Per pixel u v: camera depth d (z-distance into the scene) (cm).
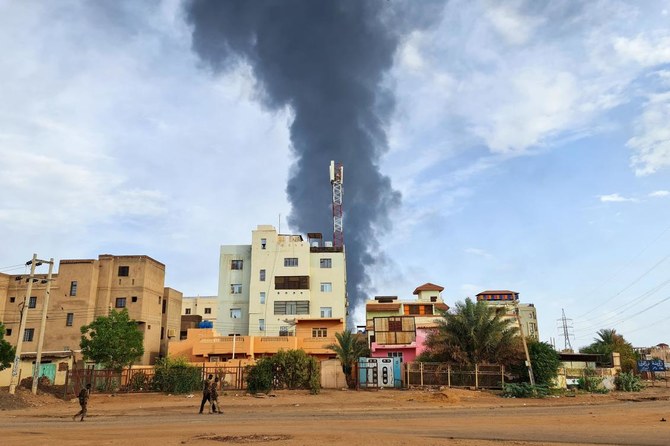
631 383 4462
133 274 6731
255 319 7581
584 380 4378
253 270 7781
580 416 2255
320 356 6222
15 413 2833
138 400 3612
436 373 4231
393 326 5416
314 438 1566
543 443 1427
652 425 1858
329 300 7712
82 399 2412
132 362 5000
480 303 4375
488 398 3528
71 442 1541
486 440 1498
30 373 4966
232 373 4416
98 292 6619
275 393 3922
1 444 1509
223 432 1775
